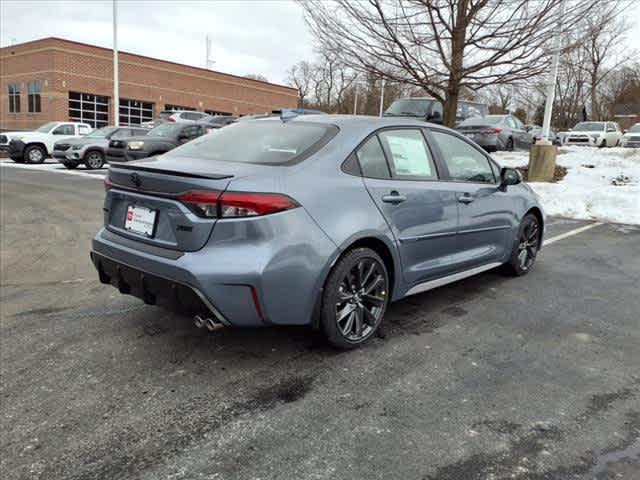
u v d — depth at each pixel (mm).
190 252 2918
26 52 33156
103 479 2211
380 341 3639
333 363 3283
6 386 2984
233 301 2861
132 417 2668
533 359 3393
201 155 3512
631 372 3229
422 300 4551
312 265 3037
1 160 22203
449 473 2254
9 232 7438
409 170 3857
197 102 41219
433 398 2877
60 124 20469
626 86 46031
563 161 13250
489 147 15062
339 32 9641
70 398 2854
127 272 3199
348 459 2344
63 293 4723
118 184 3342
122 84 35469
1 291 4793
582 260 6043
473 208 4371
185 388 2961
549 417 2701
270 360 3316
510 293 4773
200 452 2387
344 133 3510
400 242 3643
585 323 4043
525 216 5246
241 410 2736
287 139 3482
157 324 3918
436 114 13211
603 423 2648
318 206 3104
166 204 3023
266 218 2875
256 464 2305
